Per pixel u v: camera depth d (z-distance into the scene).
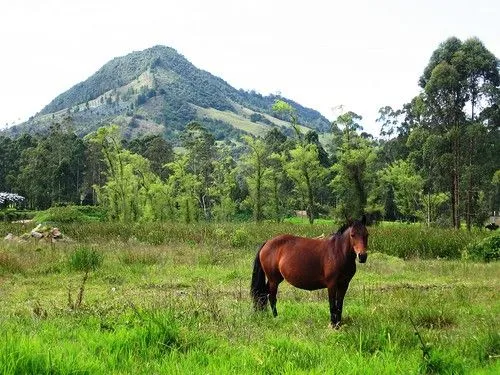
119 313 7.72
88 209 58.28
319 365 5.17
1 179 87.19
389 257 20.64
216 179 62.75
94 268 15.91
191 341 5.96
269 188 53.62
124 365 5.12
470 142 45.38
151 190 55.34
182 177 57.25
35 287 13.40
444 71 44.22
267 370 5.11
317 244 8.99
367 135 68.81
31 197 78.81
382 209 45.94
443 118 46.50
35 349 4.96
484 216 45.06
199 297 10.53
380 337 6.41
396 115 68.38
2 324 7.41
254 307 9.41
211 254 19.44
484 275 16.69
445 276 16.69
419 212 52.72
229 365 5.10
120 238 26.03
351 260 8.52
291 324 8.54
